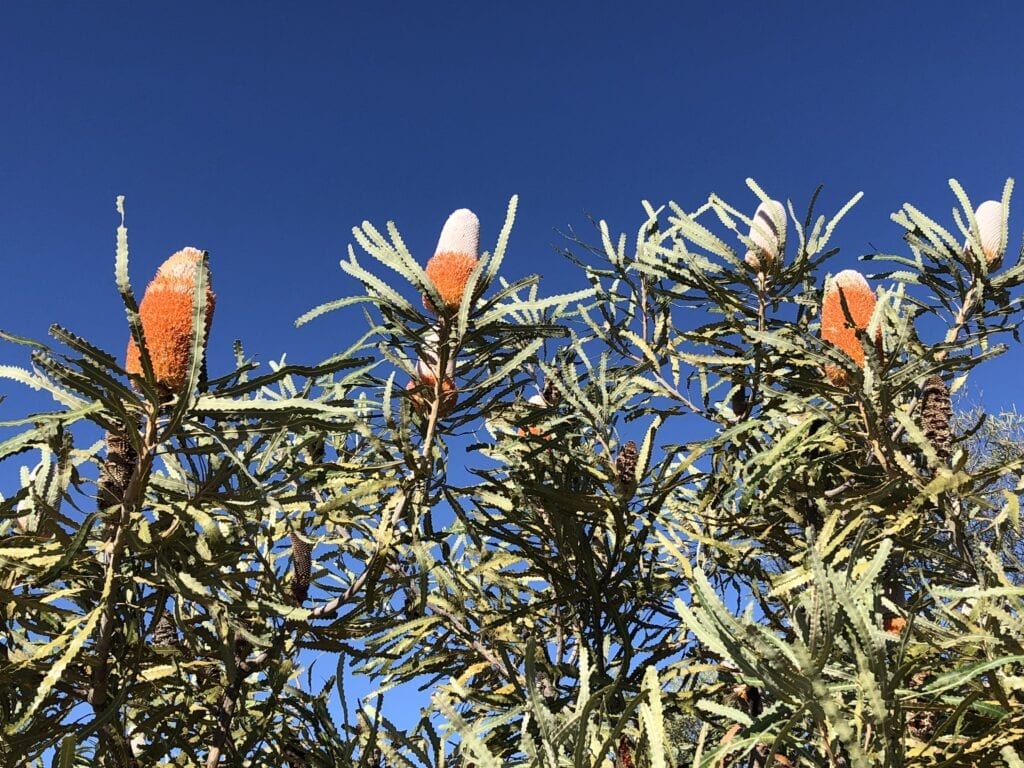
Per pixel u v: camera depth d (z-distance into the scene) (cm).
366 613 97
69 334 63
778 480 100
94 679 73
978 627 72
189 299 72
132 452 76
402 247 94
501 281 106
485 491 103
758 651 46
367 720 88
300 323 95
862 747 51
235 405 70
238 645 89
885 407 88
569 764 55
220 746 88
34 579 75
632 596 109
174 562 76
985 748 59
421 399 100
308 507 98
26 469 86
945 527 90
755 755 85
